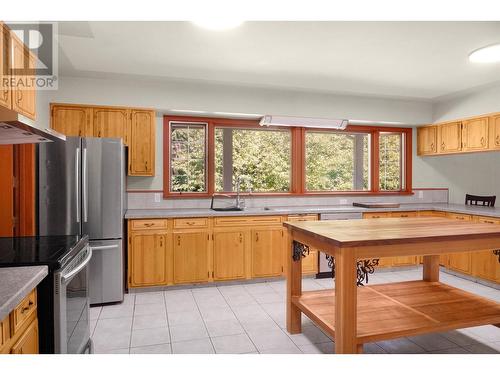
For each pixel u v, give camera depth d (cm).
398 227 265
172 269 390
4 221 293
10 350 137
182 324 299
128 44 300
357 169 543
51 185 327
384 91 460
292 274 283
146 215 379
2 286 137
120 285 349
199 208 459
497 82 419
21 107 257
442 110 514
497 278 391
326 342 265
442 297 280
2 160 292
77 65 353
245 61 344
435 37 286
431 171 572
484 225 277
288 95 464
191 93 426
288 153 511
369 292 292
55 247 217
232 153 487
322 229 255
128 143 404
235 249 410
